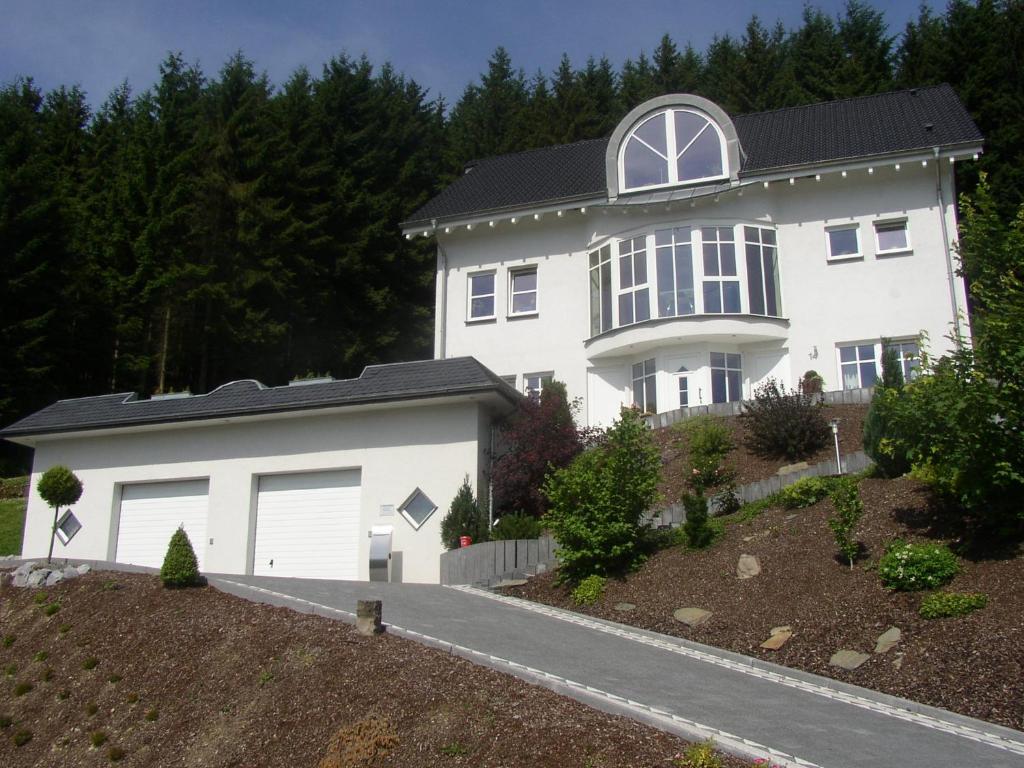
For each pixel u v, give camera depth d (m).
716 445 19.02
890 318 23.84
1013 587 10.59
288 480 19.77
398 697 8.76
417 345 38.69
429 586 15.45
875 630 10.77
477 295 27.64
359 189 38.03
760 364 24.56
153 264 32.44
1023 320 11.92
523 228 27.39
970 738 8.09
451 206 28.58
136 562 20.30
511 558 16.08
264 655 10.35
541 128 42.22
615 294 25.28
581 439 19.78
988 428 11.61
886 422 14.73
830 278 24.55
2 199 29.42
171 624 11.75
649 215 25.25
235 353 34.53
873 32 42.44
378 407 19.08
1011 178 32.69
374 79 44.06
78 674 11.23
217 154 34.34
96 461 21.19
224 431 20.33
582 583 14.12
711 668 10.39
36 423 21.53
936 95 27.77
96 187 36.78
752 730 7.94
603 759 7.05
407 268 38.84
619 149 26.28
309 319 35.09
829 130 27.30
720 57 44.75
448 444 18.69
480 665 9.49
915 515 13.20
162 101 40.69
